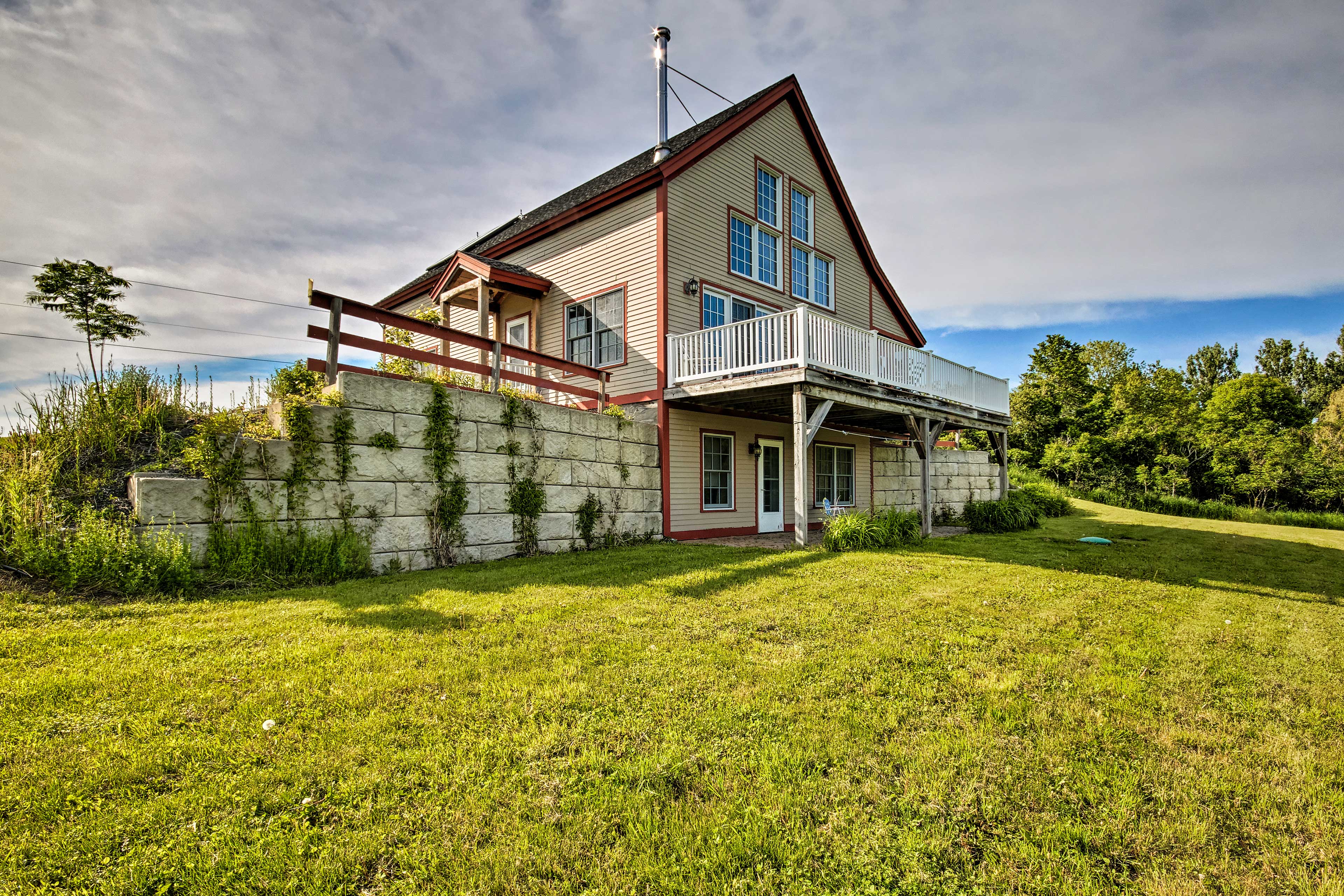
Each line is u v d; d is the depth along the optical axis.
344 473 6.23
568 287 12.29
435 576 6.20
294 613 4.43
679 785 2.33
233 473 5.48
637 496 10.01
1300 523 20.69
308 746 2.52
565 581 6.02
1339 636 4.78
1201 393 53.59
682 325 10.88
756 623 4.58
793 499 13.84
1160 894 1.82
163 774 2.29
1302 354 53.47
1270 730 2.99
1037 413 31.50
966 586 6.29
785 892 1.78
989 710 3.08
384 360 8.08
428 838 1.98
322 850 1.91
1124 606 5.60
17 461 5.43
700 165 11.42
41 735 2.52
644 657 3.72
